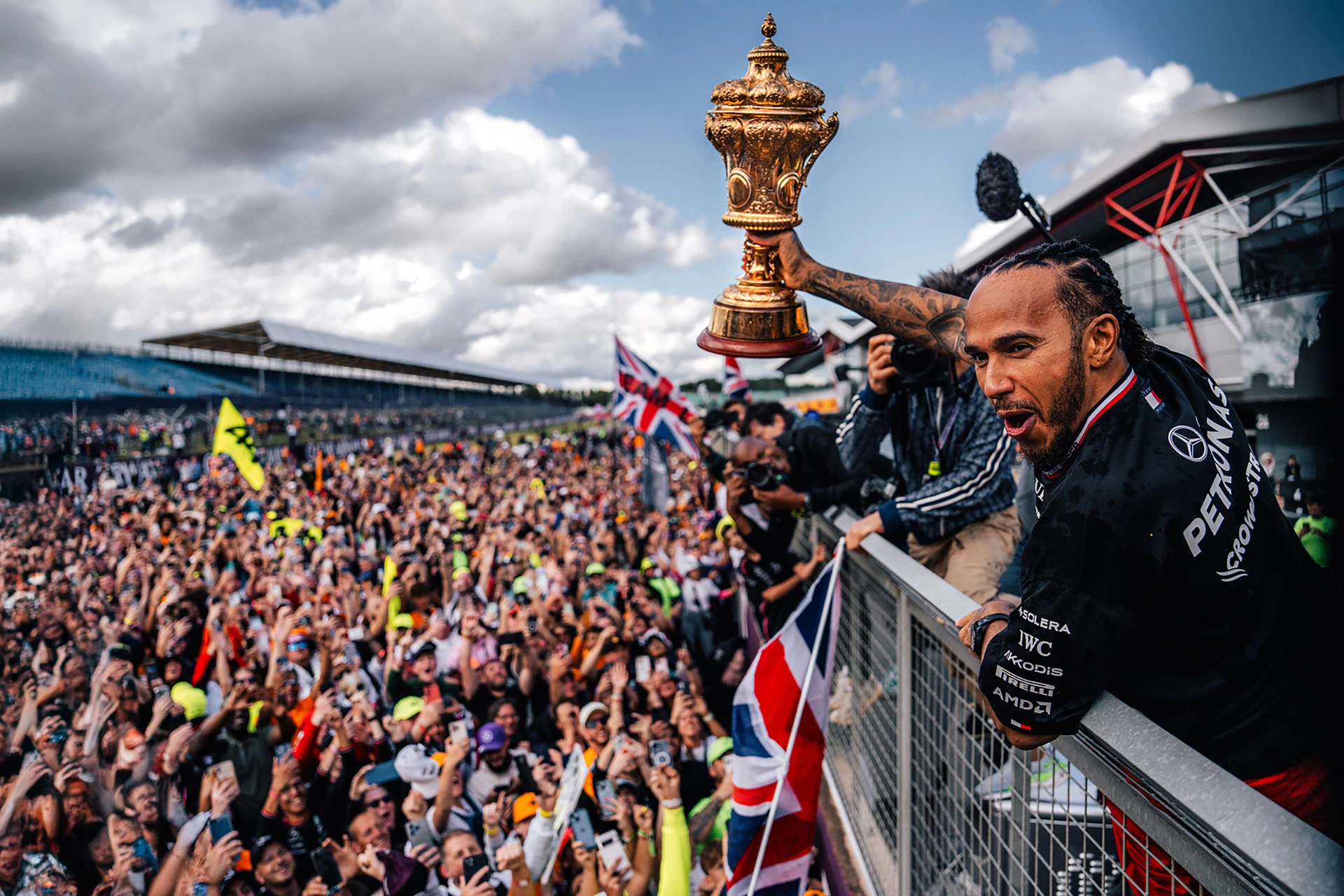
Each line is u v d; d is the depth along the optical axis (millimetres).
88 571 9922
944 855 1674
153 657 6551
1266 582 867
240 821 4109
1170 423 890
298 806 3949
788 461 3357
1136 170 8195
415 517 14938
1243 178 6934
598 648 5914
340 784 4309
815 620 2068
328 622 6199
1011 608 1058
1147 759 809
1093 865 1168
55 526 14375
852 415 2475
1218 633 866
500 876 3826
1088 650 862
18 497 18500
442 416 61812
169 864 3713
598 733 4508
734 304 1521
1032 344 885
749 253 1523
